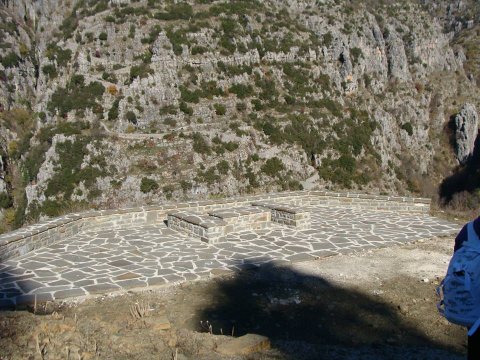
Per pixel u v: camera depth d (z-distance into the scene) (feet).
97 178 123.34
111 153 128.67
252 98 163.43
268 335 17.02
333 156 156.56
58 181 123.44
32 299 19.86
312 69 186.60
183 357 13.25
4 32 190.29
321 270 24.48
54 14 204.64
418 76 224.12
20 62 185.06
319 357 14.55
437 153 198.39
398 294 21.04
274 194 43.27
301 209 34.86
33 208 122.42
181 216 32.99
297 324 18.08
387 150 177.88
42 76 169.48
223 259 26.25
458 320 8.16
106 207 118.42
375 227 34.76
